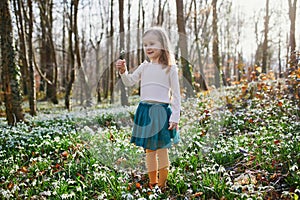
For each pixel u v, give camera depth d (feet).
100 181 12.41
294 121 19.79
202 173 12.42
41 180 13.39
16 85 26.37
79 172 13.97
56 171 14.39
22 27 36.68
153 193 11.10
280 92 26.07
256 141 16.35
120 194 11.16
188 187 12.01
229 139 17.43
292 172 12.02
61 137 20.18
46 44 70.95
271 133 17.10
